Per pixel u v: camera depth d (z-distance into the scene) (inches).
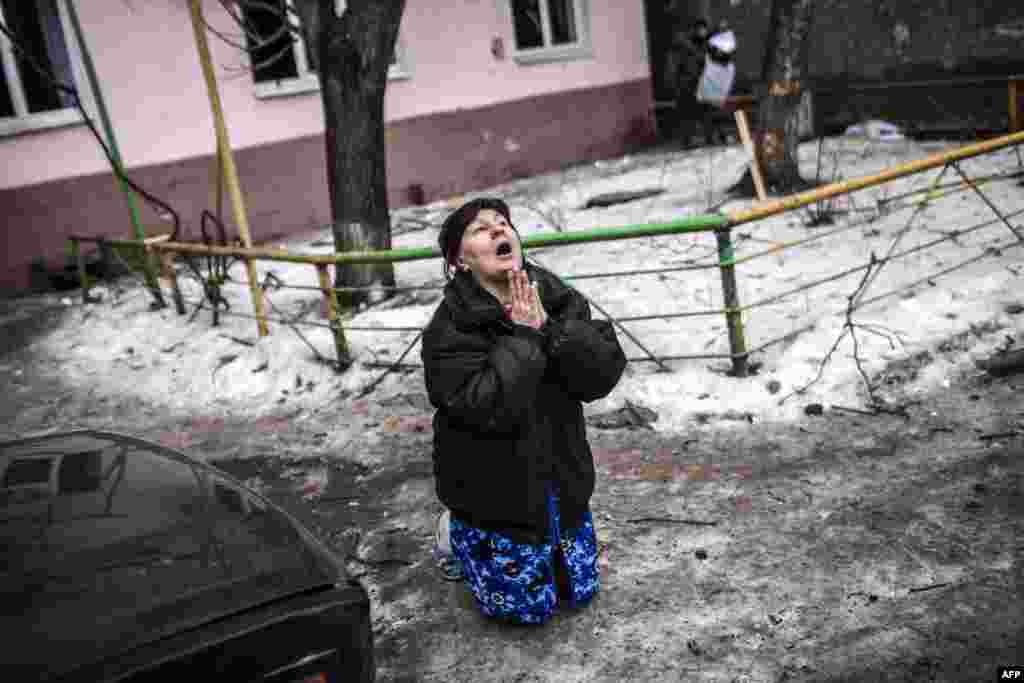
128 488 98.9
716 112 596.7
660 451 179.0
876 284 247.8
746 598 129.5
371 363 241.4
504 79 560.1
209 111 445.7
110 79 416.2
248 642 78.0
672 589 133.8
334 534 165.2
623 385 205.0
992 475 152.9
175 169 437.4
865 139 505.0
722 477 165.6
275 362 256.8
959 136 477.4
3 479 101.1
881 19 497.7
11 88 396.5
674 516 154.4
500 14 552.4
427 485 180.2
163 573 83.5
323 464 197.5
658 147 636.7
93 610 78.3
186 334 304.7
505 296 116.4
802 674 113.0
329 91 281.7
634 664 118.7
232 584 83.1
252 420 230.7
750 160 378.3
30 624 76.4
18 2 395.5
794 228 330.0
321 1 274.1
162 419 241.6
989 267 245.0
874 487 154.6
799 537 142.9
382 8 271.1
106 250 405.4
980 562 130.0
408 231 426.6
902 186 371.2
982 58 458.3
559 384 117.5
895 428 174.7
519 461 114.3
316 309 303.6
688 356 206.1
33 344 328.5
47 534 88.9
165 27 428.5
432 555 152.9
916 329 206.7
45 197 405.4
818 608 125.1
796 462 167.3
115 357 300.5
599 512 158.9
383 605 140.0
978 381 189.0
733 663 116.6
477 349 111.4
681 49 580.7
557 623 129.1
